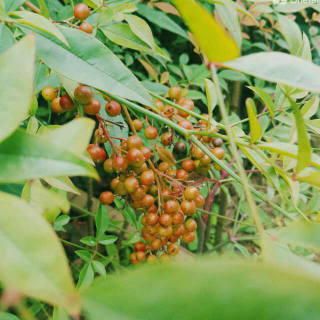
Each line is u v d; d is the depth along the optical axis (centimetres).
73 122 10
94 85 15
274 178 18
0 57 9
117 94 15
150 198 20
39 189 12
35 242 7
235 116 32
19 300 7
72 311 6
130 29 21
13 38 15
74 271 33
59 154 8
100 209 23
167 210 20
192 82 32
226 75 34
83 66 15
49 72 20
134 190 19
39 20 13
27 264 7
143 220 21
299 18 45
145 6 32
